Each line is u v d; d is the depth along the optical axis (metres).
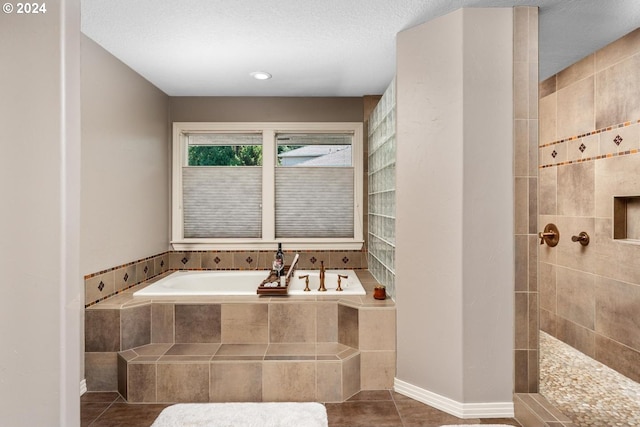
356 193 3.97
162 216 3.79
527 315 2.23
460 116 2.22
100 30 2.48
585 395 2.31
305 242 3.96
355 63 3.06
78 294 1.15
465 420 2.19
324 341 2.77
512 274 2.23
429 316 2.38
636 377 2.43
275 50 2.81
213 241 3.94
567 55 2.73
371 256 3.77
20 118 1.08
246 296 2.90
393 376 2.60
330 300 2.79
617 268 2.54
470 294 2.22
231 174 4.01
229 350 2.63
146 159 3.43
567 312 2.89
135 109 3.22
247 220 4.02
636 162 2.41
